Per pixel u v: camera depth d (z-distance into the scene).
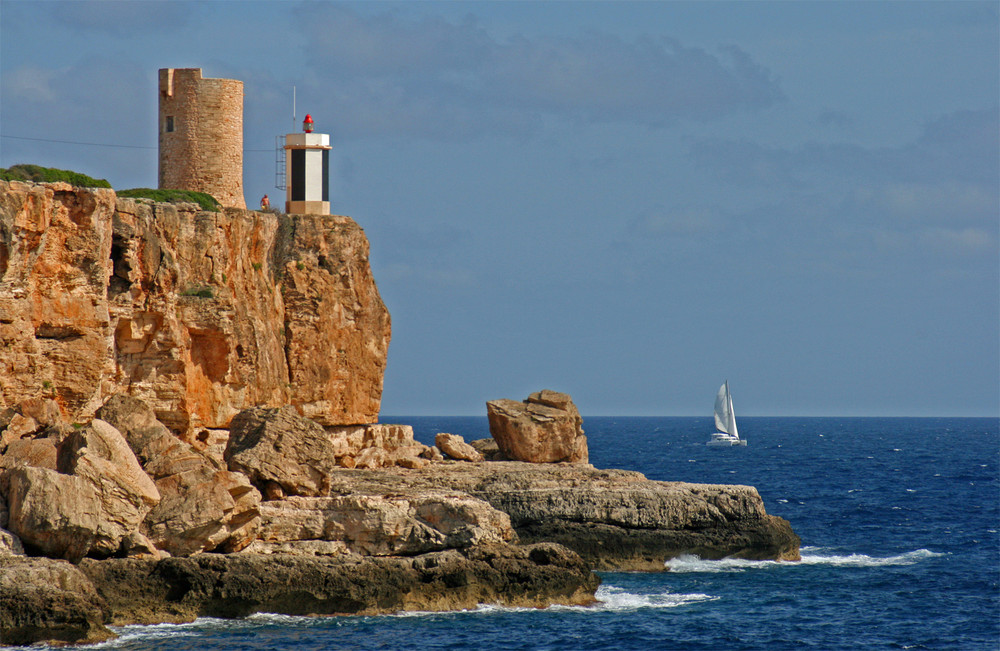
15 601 147.38
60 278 199.38
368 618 177.62
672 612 198.50
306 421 197.75
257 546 181.62
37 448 167.62
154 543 170.75
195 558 169.62
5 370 188.88
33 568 151.00
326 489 195.38
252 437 193.50
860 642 183.75
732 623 192.50
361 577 179.38
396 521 187.88
